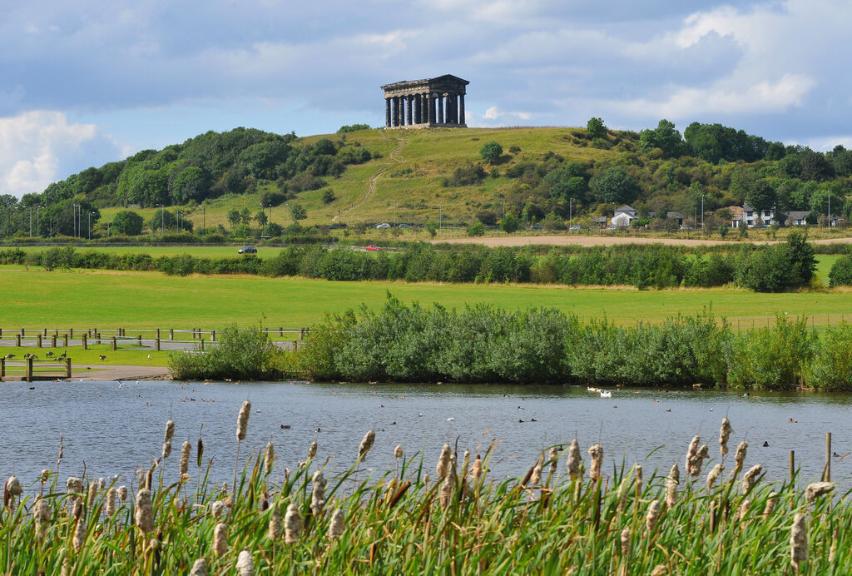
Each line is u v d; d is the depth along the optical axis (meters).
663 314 168.12
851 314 162.75
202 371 119.94
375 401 98.62
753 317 160.75
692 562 17.64
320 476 14.77
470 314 120.62
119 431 77.06
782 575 18.19
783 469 58.66
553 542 17.50
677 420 84.06
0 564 17.03
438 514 18.75
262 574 16.14
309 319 184.25
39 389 106.19
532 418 85.06
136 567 16.22
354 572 16.75
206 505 19.16
